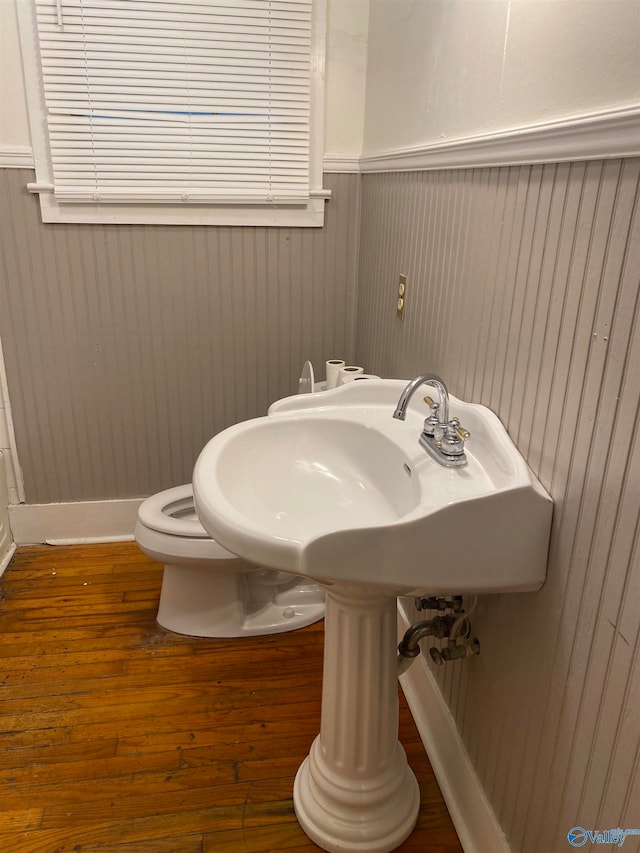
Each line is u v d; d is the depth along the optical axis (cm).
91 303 220
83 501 244
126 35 193
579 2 87
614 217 81
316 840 133
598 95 84
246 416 244
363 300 224
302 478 138
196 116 204
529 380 105
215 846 133
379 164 193
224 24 196
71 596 214
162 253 218
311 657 189
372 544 97
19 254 211
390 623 127
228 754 155
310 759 142
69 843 133
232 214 217
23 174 203
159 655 188
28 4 188
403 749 147
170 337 229
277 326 235
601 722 88
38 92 196
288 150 212
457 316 136
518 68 105
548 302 98
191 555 181
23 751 154
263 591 204
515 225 108
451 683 146
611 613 85
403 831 134
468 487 107
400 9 169
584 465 90
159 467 245
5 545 231
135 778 148
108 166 204
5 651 188
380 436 133
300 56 203
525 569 103
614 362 82
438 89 143
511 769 116
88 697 171
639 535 78
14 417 229
